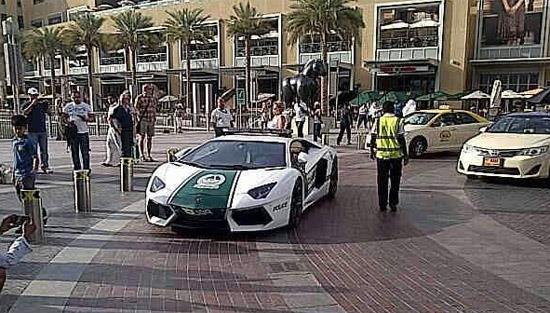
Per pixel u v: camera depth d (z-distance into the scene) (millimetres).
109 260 5980
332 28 37125
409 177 12438
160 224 6953
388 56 44375
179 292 5059
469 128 17312
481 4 42625
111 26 59500
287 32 43688
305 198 8047
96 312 4578
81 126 11750
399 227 7570
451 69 42406
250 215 6793
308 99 18359
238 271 5668
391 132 8477
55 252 6238
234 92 38750
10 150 17641
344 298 4953
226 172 7281
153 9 56219
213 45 52750
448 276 5551
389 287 5234
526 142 10992
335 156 9844
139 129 14680
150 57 57406
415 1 43000
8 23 12094
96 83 61938
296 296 4988
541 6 40406
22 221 4496
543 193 10281
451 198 9766
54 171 12648
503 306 4766
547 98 26812
